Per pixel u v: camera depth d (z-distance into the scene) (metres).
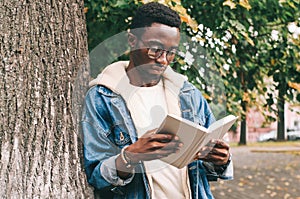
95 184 2.71
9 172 2.64
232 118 2.72
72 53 2.92
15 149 2.68
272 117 6.13
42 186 2.66
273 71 5.73
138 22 2.67
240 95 5.50
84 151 2.72
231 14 4.97
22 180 2.64
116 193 2.75
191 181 2.85
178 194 2.79
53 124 2.76
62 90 2.82
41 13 2.90
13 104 2.74
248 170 16.17
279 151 22.80
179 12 4.12
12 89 2.76
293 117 31.94
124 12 4.76
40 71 2.81
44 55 2.84
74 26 2.98
